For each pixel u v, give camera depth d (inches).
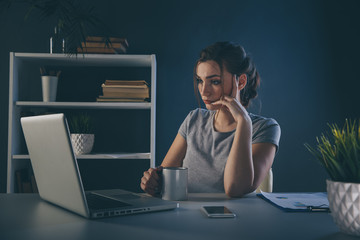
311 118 101.3
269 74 102.0
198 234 24.4
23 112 86.4
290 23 102.3
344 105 101.4
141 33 102.0
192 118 63.1
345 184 23.8
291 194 42.6
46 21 100.3
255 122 56.9
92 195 38.7
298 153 101.0
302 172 100.6
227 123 58.7
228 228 26.2
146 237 23.5
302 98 101.8
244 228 26.2
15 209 33.1
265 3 102.6
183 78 101.7
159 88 101.6
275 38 102.3
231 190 42.2
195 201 38.5
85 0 100.7
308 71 101.9
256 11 102.5
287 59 102.0
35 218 29.2
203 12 102.6
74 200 28.9
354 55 102.0
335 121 101.4
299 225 27.3
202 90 55.4
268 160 51.3
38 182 36.6
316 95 101.8
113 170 100.1
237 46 55.3
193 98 101.3
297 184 100.4
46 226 26.4
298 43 102.3
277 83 102.0
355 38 102.0
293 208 33.2
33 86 97.1
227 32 102.3
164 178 39.0
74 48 81.6
